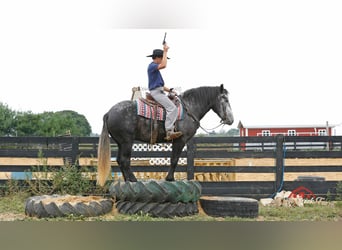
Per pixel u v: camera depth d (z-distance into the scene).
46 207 9.77
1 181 13.89
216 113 11.50
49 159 15.20
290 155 14.17
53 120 52.53
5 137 14.09
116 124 10.31
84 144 14.25
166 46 10.56
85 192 13.42
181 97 11.12
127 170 10.53
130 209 10.23
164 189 10.05
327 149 15.15
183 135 10.84
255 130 39.84
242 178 17.94
